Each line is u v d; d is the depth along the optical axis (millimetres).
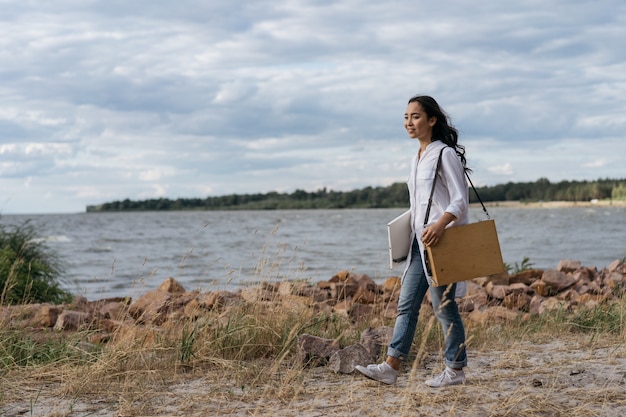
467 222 4625
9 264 10383
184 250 31250
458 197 4492
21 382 5039
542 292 10273
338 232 50625
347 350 5324
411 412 4172
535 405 4309
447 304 4656
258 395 4691
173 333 6035
